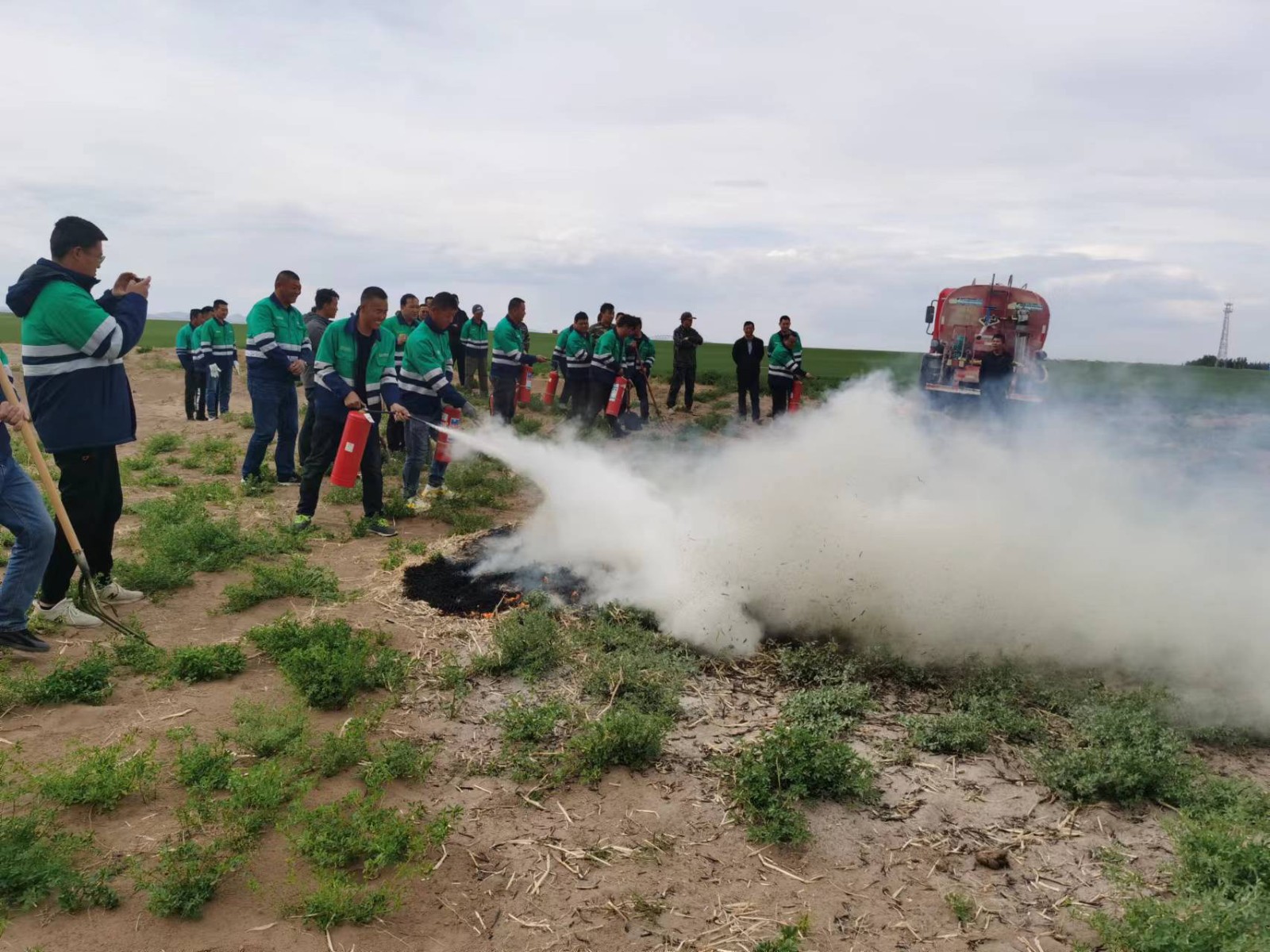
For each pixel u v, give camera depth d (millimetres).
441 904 3262
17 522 4996
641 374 16625
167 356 26562
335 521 8906
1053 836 3840
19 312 5547
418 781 4078
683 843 3695
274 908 3168
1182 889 3428
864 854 3666
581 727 4562
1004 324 20172
